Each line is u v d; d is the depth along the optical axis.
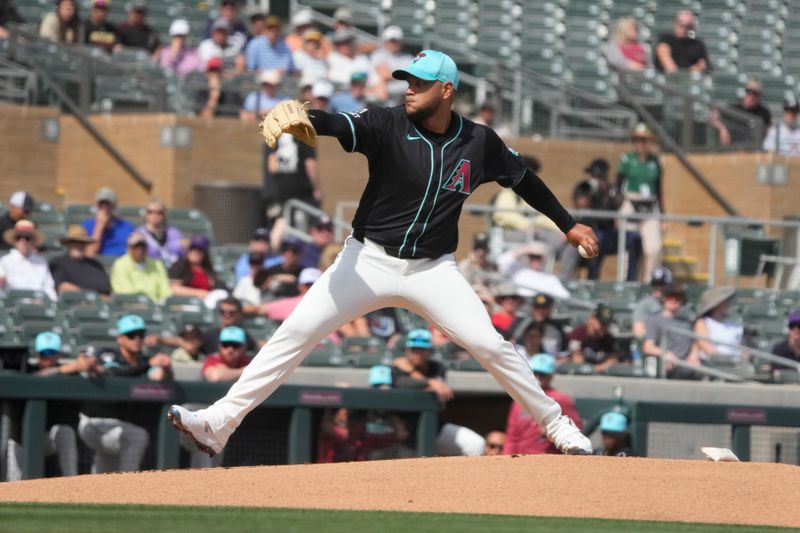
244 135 67.19
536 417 26.17
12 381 35.66
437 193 24.34
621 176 64.44
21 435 35.94
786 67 85.50
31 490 24.22
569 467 25.22
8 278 47.38
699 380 49.22
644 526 20.81
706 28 85.12
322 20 78.19
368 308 24.92
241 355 40.19
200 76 67.19
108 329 45.34
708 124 73.88
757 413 41.56
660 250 62.62
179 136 65.44
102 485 24.56
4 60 64.75
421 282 24.69
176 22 68.38
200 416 25.03
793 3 87.56
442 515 21.45
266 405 38.38
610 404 40.78
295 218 60.25
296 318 24.77
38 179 64.62
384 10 81.50
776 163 71.81
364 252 24.61
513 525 20.52
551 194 25.89
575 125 74.62
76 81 66.62
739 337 52.22
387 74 71.06
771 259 62.69
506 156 25.28
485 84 75.31
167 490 24.03
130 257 49.84
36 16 71.75
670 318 49.75
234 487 24.25
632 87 75.38
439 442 40.62
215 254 57.72
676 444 41.19
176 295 50.19
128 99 66.62
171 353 45.03
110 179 66.00
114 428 36.97
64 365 38.28
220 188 64.56
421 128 24.34
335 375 44.75
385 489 23.95
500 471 24.97
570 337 49.38
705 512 22.83
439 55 24.20
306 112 23.14
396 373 40.97
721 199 72.50
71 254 48.78
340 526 19.97
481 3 82.44
